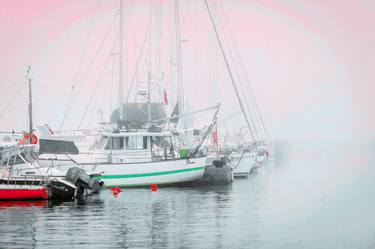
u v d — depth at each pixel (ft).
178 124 235.81
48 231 115.75
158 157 208.03
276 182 232.94
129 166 199.00
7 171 169.68
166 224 123.85
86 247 101.40
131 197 175.52
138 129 210.79
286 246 102.53
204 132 240.32
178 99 239.50
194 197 175.52
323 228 118.11
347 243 104.73
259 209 147.02
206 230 116.57
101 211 143.74
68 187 165.68
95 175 183.42
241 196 178.09
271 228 118.83
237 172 260.62
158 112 236.22
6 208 149.59
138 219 130.72
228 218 131.85
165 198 172.55
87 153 205.16
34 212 142.10
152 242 105.09
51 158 198.39
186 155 208.85
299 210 144.66
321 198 171.73
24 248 100.78
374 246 102.32
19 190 163.12
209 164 229.66
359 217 132.46
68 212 142.00
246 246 101.91
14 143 188.44
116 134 205.36
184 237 109.40
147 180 200.75
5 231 115.96
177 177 203.92
